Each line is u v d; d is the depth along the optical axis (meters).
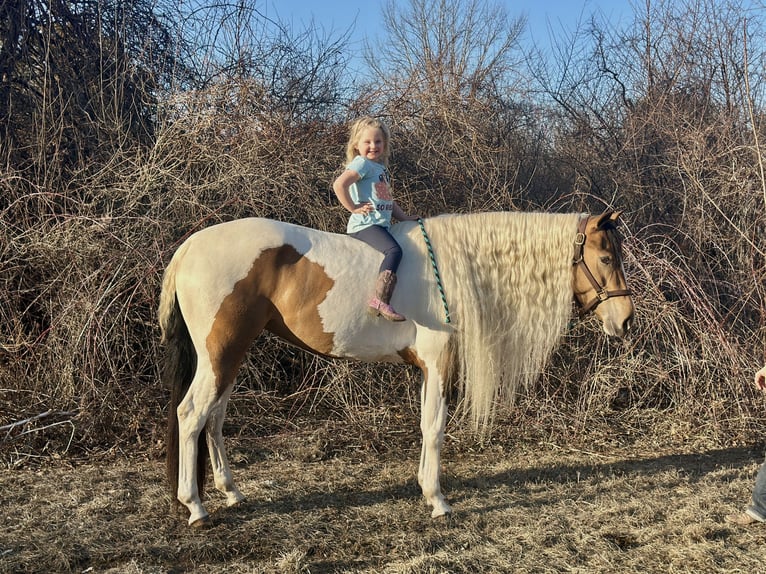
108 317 4.56
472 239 3.26
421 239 3.24
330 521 3.14
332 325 3.12
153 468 3.85
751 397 4.75
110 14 6.16
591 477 3.83
